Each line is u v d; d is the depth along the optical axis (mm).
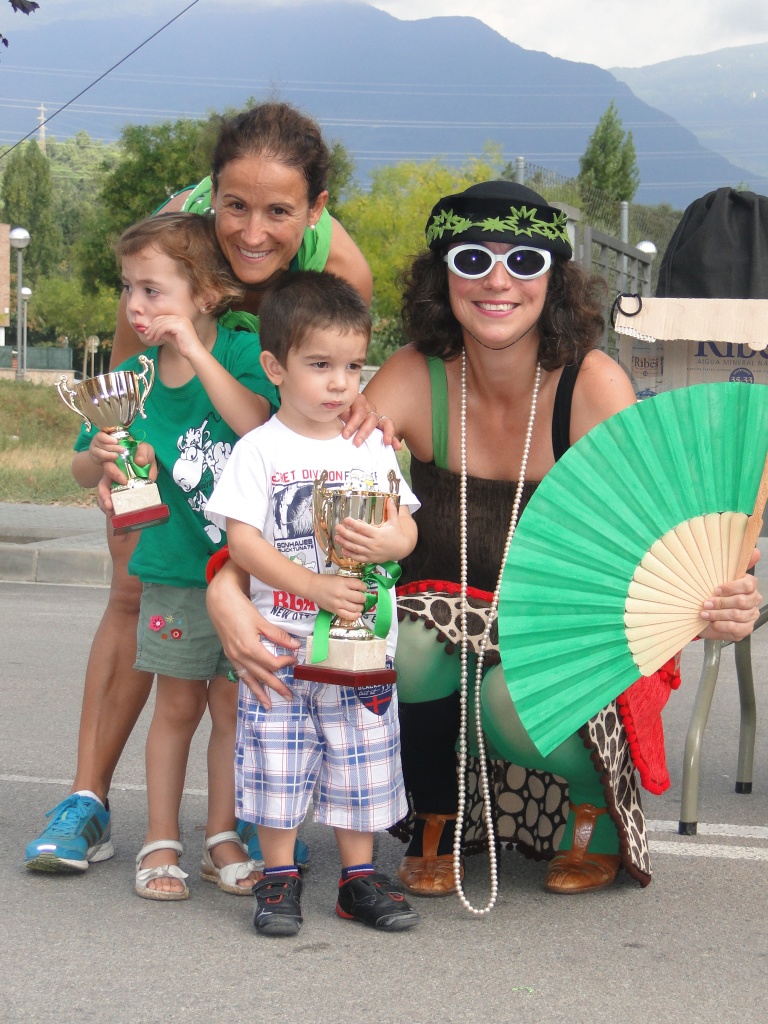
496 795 3203
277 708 2723
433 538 3164
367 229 45125
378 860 3332
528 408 3064
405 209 45344
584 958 2613
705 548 2623
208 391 2889
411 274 3141
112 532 3250
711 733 4988
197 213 3221
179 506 3027
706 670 3648
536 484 3068
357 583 2648
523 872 3217
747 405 2543
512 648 2633
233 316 3123
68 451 18062
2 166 92875
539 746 2650
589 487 2598
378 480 2822
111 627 3264
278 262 3094
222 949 2629
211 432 3021
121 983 2445
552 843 3170
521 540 2629
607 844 3084
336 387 2715
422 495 3193
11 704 5145
